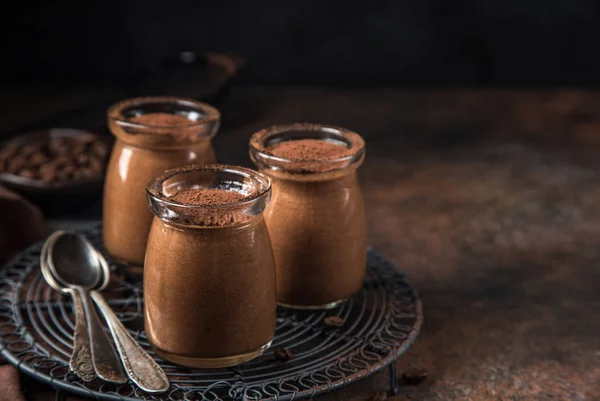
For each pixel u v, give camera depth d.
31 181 0.74
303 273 0.57
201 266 0.51
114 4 1.20
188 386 0.53
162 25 1.22
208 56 1.01
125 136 0.58
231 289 0.52
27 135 0.85
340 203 0.57
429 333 0.62
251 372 0.55
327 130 0.59
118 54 1.22
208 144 0.60
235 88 1.21
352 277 0.58
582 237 0.77
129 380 0.53
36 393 0.56
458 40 1.26
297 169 0.55
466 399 0.56
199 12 1.22
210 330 0.52
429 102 1.17
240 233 0.52
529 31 1.25
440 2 1.24
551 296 0.67
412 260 0.72
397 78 1.27
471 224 0.79
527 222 0.79
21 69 1.20
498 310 0.65
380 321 0.59
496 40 1.25
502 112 1.13
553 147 0.98
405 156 0.94
